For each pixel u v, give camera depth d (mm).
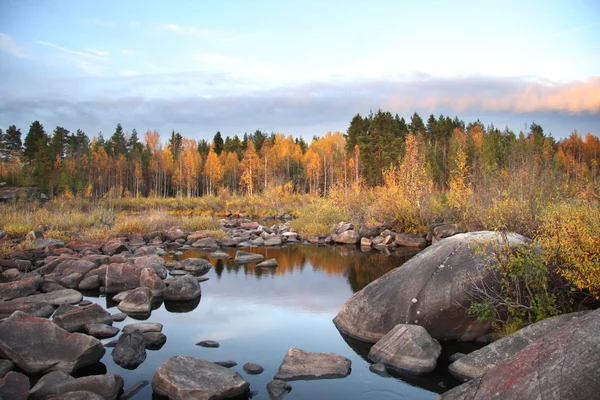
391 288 8727
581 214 7480
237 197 53594
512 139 56250
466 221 19641
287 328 9398
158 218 27375
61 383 6008
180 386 6043
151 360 7609
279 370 6973
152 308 10945
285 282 13922
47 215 26578
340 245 22578
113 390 6070
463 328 8094
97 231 22188
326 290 12852
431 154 52500
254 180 68500
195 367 6543
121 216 30359
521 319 7766
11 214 26109
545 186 18562
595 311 4770
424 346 7176
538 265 7496
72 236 21750
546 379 4164
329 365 7082
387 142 52156
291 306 11164
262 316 10297
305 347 8242
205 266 16188
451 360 7262
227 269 16109
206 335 8969
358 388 6477
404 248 21047
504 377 4543
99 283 12945
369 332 8477
